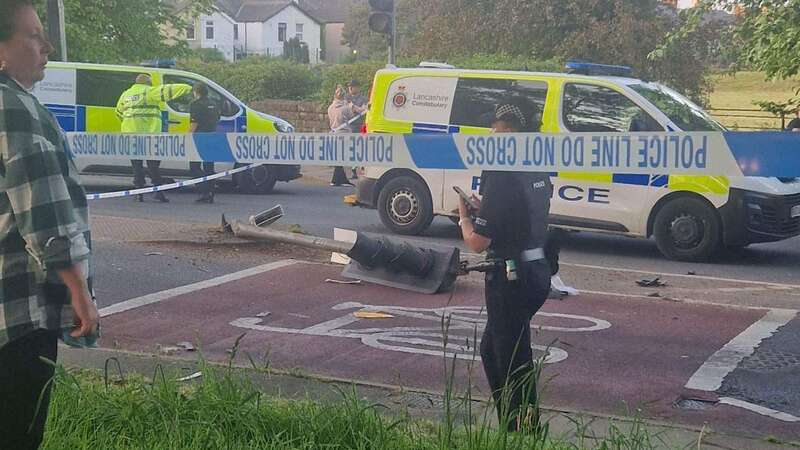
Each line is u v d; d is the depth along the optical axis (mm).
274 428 6133
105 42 29812
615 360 9422
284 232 14688
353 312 11195
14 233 4414
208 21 107812
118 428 6148
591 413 7656
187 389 6836
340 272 13281
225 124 23906
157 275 13008
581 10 37938
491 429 6117
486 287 6746
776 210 15039
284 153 8492
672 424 7527
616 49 37094
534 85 16344
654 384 8672
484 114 16609
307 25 116375
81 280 4391
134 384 6891
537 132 6840
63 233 4305
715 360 9453
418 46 41156
